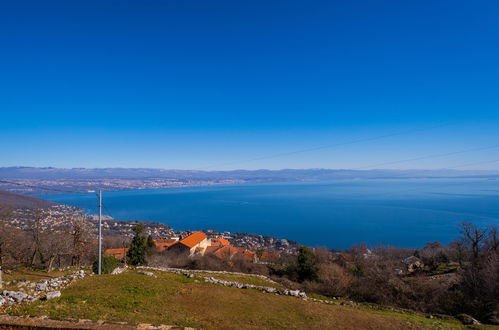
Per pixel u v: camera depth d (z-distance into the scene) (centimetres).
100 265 3055
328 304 2830
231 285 3167
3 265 4059
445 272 5025
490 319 2631
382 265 5372
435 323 2361
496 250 4544
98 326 1634
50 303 1955
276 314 2206
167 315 1962
